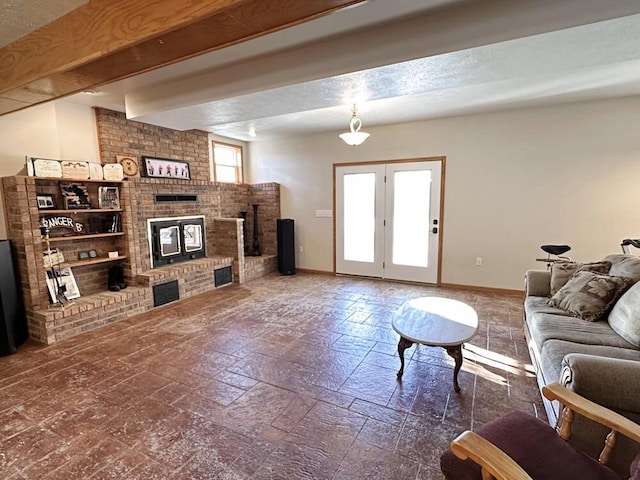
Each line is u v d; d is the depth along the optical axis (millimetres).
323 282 5402
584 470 1150
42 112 3523
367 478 1626
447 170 4801
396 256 5355
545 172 4273
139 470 1685
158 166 4602
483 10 2045
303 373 2604
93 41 1787
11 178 3133
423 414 2100
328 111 4219
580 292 2557
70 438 1916
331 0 1338
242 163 6406
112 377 2568
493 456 1032
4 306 2957
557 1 1896
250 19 1468
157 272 4277
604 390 1457
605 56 2252
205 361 2805
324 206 5840
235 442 1871
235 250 5336
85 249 3893
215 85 3041
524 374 2547
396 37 2283
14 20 1918
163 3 1536
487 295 4574
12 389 2424
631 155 3871
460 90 3461
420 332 2359
